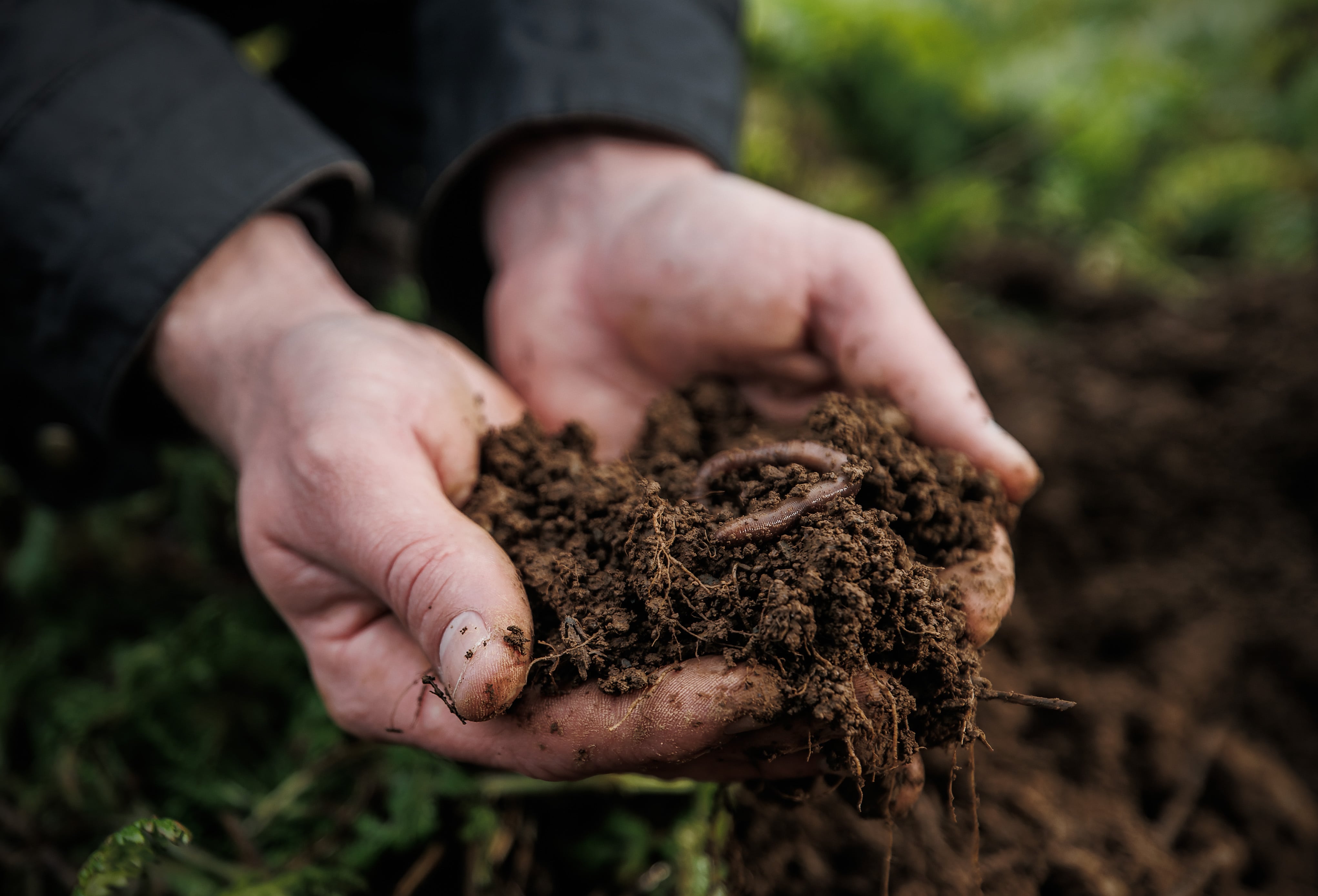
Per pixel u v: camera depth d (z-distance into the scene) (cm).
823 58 81
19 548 48
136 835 32
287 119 39
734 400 37
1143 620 47
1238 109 96
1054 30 108
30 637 45
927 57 82
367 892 36
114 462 43
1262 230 80
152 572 48
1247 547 51
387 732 32
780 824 35
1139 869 37
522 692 29
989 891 35
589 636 29
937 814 36
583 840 37
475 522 32
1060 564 50
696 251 36
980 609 30
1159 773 41
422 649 30
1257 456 53
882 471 31
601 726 28
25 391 40
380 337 34
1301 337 56
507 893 36
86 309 37
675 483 32
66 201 37
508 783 37
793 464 31
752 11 80
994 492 32
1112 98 85
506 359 41
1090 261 75
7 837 39
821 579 28
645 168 40
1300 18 104
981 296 69
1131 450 53
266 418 33
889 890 34
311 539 31
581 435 35
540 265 40
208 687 41
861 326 34
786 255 35
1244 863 40
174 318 37
